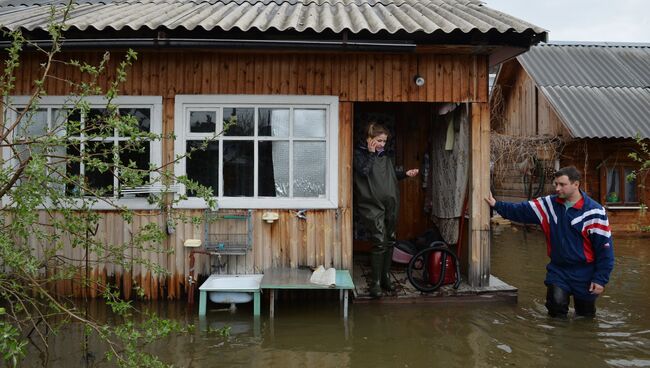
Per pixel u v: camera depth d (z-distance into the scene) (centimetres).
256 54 563
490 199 564
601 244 472
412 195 780
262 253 564
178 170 558
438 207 709
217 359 400
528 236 1103
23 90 559
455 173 629
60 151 526
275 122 571
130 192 545
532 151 1209
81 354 402
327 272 521
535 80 1289
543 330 466
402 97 569
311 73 566
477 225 571
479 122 572
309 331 466
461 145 604
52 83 559
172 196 555
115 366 380
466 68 571
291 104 566
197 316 507
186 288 560
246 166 569
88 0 730
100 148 548
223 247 551
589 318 501
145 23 503
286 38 514
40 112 561
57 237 358
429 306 541
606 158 1169
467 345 432
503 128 1594
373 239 546
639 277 689
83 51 533
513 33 511
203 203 557
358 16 585
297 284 499
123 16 577
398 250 657
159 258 561
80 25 499
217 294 517
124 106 563
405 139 782
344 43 507
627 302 561
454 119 634
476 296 552
